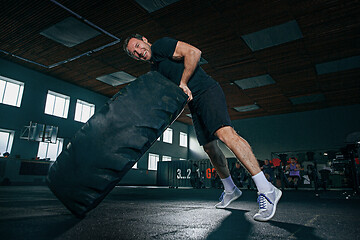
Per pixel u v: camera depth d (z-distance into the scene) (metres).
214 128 1.40
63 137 10.09
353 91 10.38
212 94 1.45
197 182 9.70
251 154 1.30
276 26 6.40
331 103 11.93
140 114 1.09
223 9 5.80
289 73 8.97
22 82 9.09
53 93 10.11
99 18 6.23
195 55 1.40
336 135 12.09
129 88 1.15
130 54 1.60
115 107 1.08
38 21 6.45
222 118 1.40
